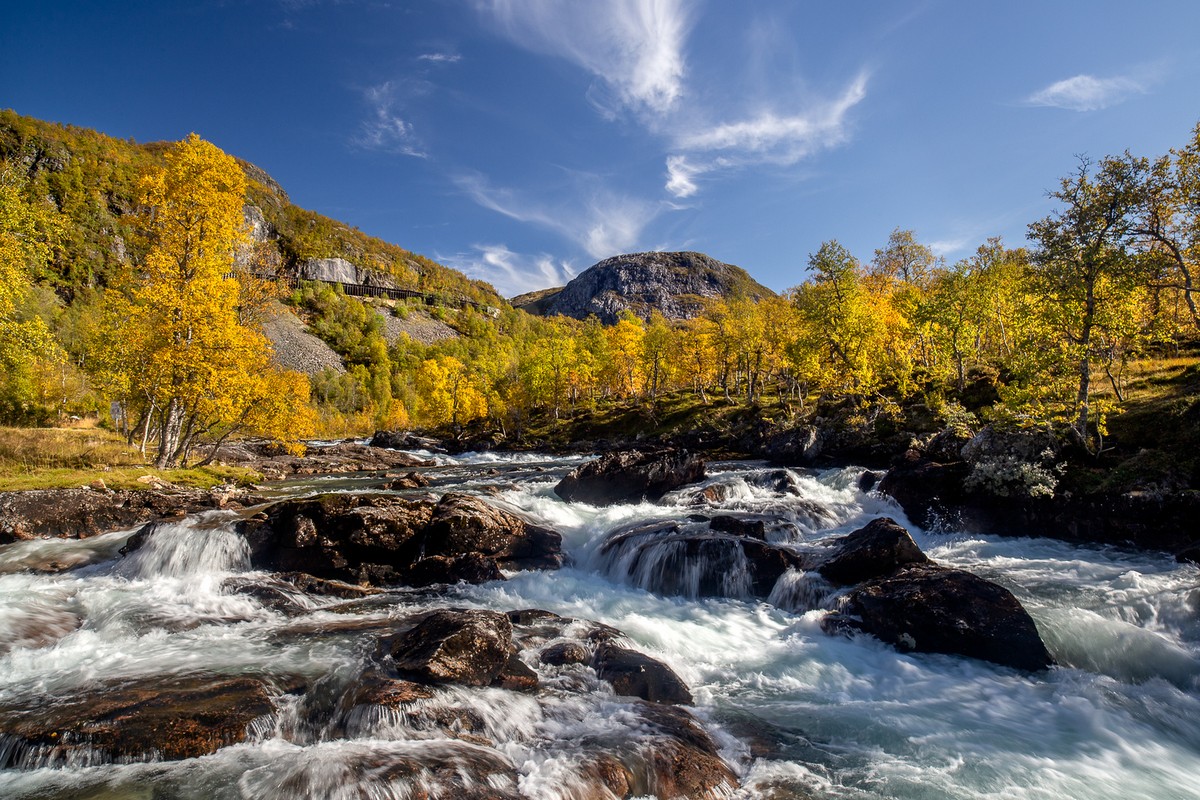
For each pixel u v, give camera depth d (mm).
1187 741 8562
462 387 93375
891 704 9609
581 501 29172
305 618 13055
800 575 14734
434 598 14906
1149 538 17250
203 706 8109
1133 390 27156
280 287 35344
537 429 88562
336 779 6434
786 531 19844
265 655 10391
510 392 86750
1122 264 20250
